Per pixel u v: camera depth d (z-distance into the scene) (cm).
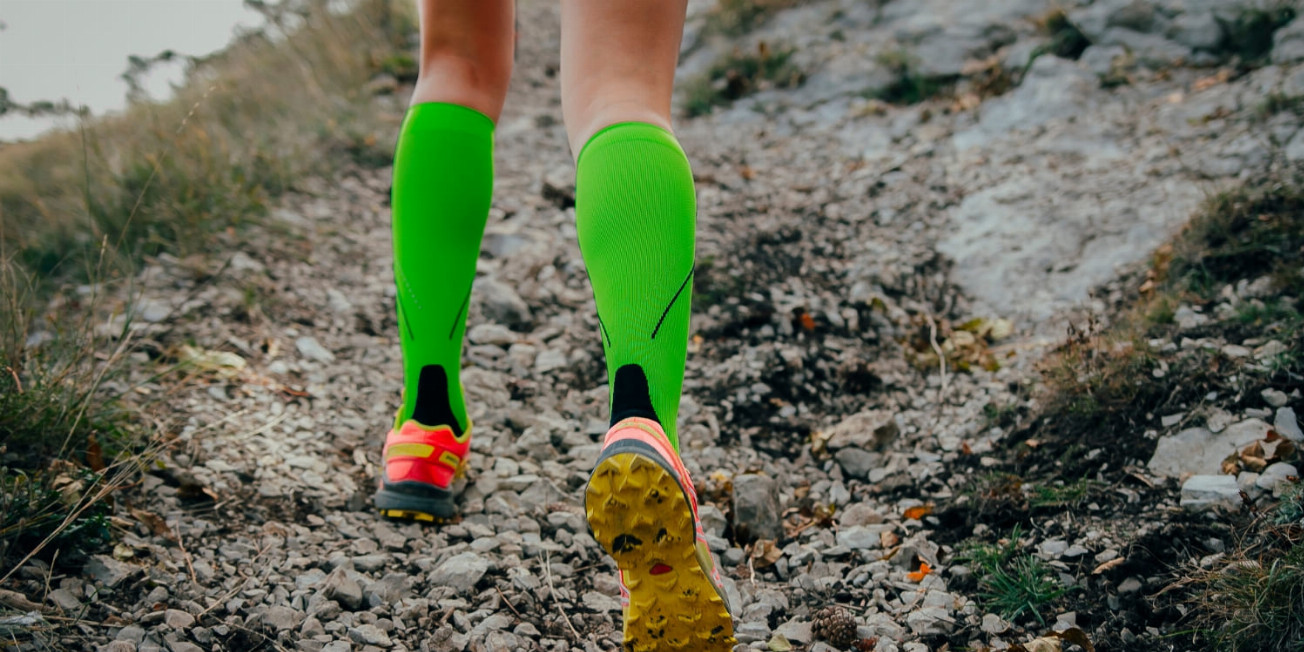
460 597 171
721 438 234
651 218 128
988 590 173
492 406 242
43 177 343
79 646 144
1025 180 331
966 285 293
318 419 228
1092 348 233
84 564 162
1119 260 275
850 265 307
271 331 263
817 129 411
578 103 138
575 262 319
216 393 227
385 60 508
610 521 118
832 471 222
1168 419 202
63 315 249
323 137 408
